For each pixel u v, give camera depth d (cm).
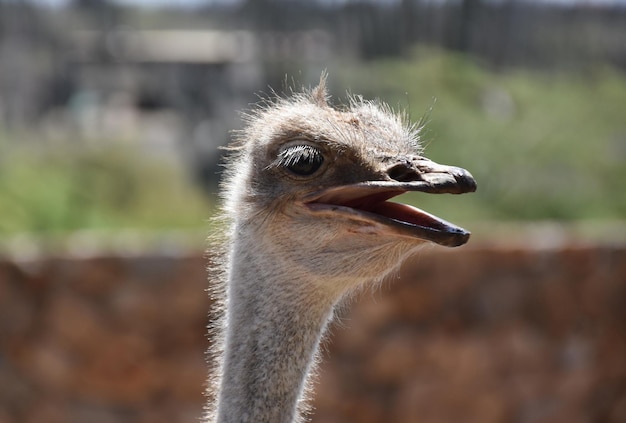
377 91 2712
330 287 729
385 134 743
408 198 2252
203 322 1515
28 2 4481
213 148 3497
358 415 1540
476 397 1569
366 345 1538
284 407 730
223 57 4362
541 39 3384
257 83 3584
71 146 2759
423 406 1552
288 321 730
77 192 2409
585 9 3441
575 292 1602
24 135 3034
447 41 3231
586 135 2636
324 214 712
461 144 2478
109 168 2609
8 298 1499
